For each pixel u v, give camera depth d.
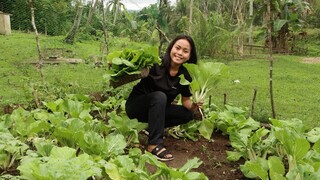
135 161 3.10
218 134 4.43
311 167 2.65
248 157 3.47
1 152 3.01
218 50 15.87
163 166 2.57
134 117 3.95
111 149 3.12
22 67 9.90
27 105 5.07
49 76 8.56
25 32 26.39
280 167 2.92
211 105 4.92
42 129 3.58
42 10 27.25
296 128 3.72
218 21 16.22
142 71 3.60
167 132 4.34
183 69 3.90
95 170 2.38
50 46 17.52
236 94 7.37
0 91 6.35
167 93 3.82
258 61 15.05
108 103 5.13
